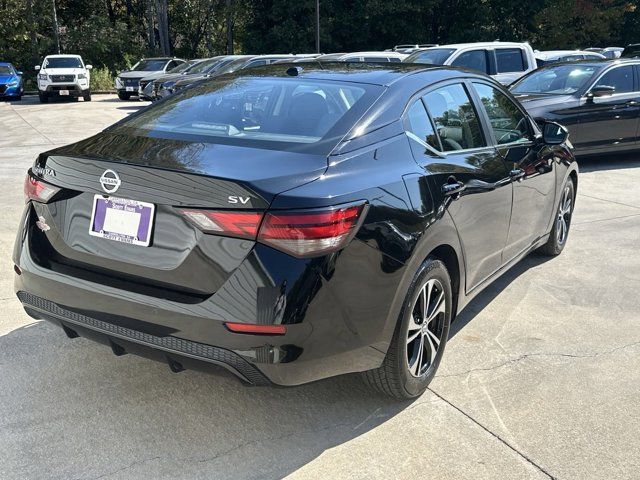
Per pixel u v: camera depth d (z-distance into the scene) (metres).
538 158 4.52
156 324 2.59
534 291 4.79
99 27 35.09
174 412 3.07
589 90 9.91
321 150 2.80
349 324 2.64
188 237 2.53
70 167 2.81
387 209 2.78
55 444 2.79
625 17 38.50
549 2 34.19
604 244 6.02
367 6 31.80
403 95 3.28
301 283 2.45
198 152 2.75
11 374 3.35
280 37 32.53
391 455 2.79
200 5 40.50
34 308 2.99
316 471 2.67
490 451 2.83
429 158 3.25
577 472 2.70
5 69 24.72
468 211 3.42
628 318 4.32
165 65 24.91
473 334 4.02
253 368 2.50
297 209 2.45
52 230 2.91
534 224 4.65
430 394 3.29
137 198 2.62
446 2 34.59
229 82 3.63
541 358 3.71
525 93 10.35
